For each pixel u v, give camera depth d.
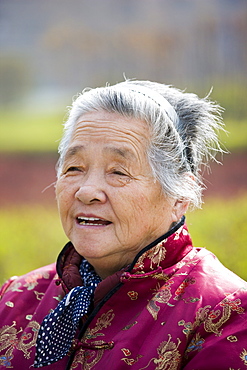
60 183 3.28
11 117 41.44
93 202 3.16
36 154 24.98
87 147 3.19
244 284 3.20
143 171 3.17
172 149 3.24
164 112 3.24
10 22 59.62
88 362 3.04
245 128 22.61
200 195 3.44
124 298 3.17
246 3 40.62
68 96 50.78
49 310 3.43
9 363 3.25
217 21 39.97
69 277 3.40
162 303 3.11
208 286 3.13
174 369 2.89
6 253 9.16
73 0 56.44
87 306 3.18
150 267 3.19
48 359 3.09
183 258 3.32
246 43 38.53
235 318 2.98
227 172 17.72
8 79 52.31
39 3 58.72
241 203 11.80
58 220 11.97
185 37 42.28
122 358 2.94
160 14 48.50
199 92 35.69
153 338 2.99
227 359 2.83
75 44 53.47
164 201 3.23
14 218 12.46
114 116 3.21
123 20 52.25
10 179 20.53
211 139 3.58
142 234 3.20
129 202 3.13
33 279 3.71
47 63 54.75
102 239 3.17
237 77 36.81
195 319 2.99
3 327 3.43
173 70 43.38
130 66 48.97
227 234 8.58
